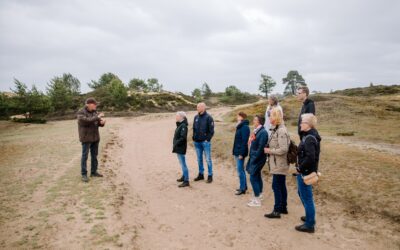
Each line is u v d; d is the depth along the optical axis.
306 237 5.67
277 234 5.81
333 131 22.44
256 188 7.26
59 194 7.71
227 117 40.19
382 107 37.25
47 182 8.87
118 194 7.97
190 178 10.21
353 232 5.82
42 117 47.00
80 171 10.26
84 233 5.44
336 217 6.52
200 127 9.47
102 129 24.84
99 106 58.12
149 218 6.67
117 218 6.21
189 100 79.88
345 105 37.31
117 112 50.84
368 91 80.50
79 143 16.92
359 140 17.00
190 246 5.36
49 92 48.97
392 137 18.14
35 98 40.03
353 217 6.45
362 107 36.28
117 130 25.03
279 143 6.22
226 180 9.88
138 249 5.06
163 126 30.12
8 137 23.02
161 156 14.33
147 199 8.02
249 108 45.94
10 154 14.25
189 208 7.31
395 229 5.77
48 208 6.69
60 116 47.53
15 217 6.17
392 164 9.89
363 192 7.50
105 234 5.41
